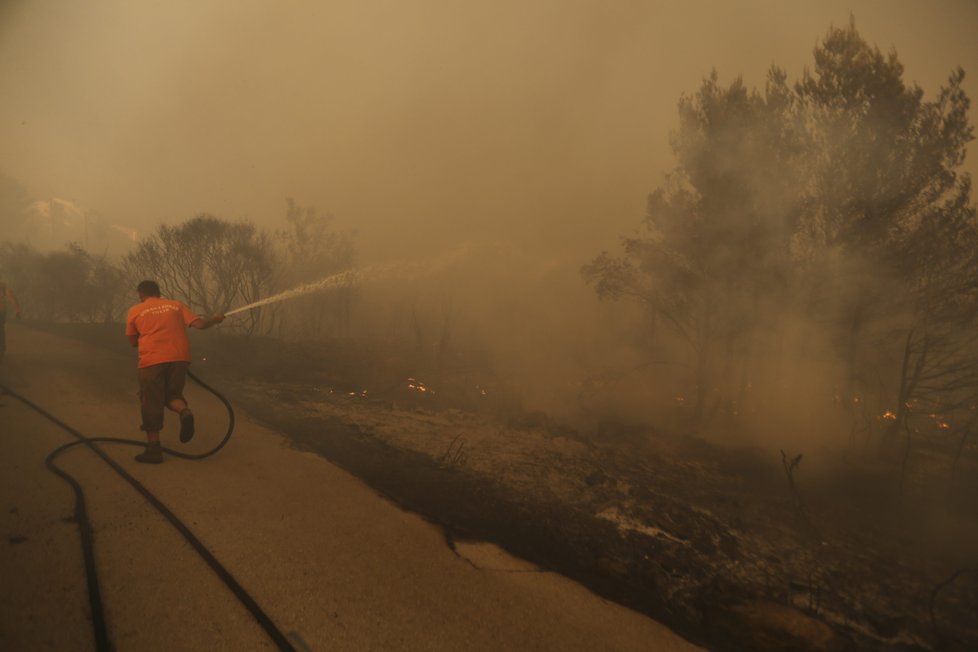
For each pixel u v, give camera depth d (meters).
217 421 7.14
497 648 3.10
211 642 2.84
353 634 3.05
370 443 6.85
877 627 3.89
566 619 3.49
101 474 4.88
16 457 5.11
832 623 3.90
